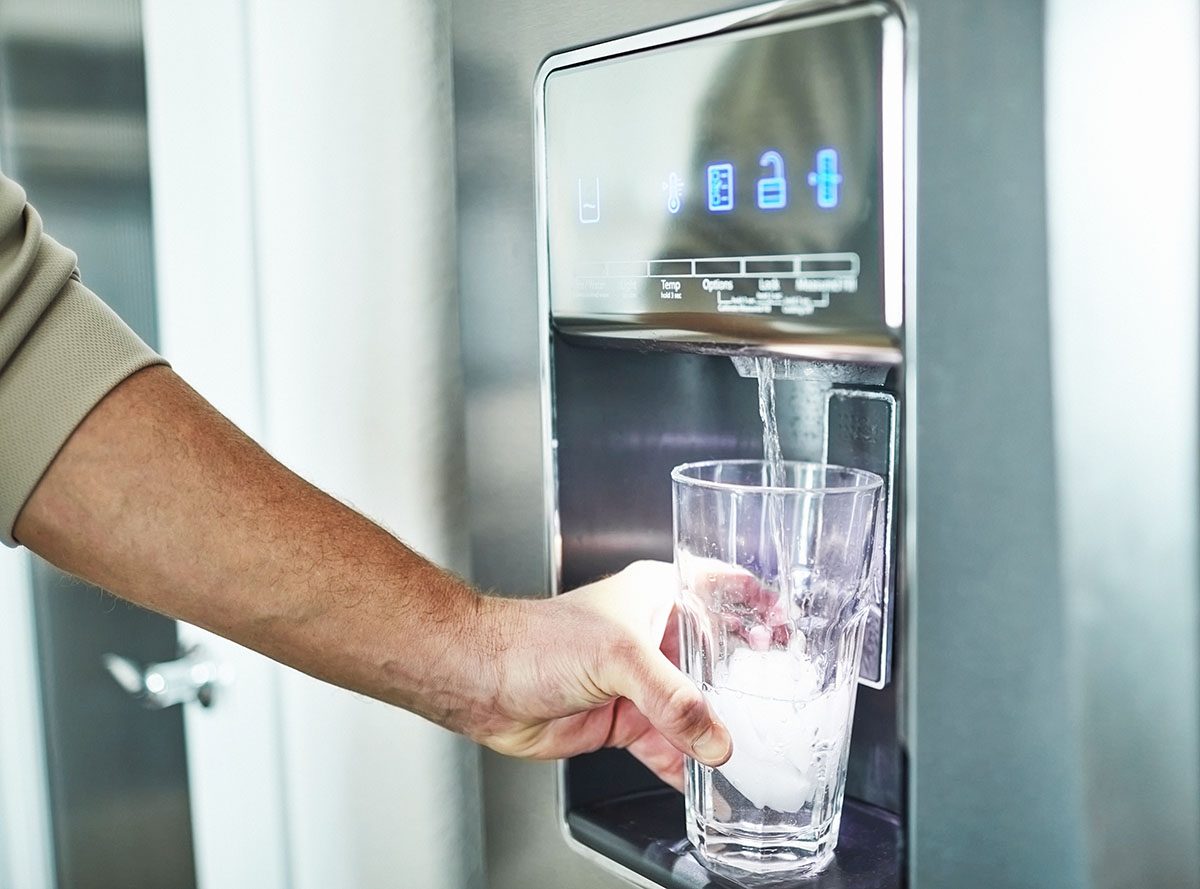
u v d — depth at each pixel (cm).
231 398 91
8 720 109
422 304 77
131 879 105
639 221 54
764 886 55
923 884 47
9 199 61
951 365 44
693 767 58
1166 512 42
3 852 110
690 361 65
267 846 94
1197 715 43
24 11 101
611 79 55
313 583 61
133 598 63
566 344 61
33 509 62
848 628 54
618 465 65
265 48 82
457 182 67
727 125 50
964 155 43
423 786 82
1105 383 42
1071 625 43
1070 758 43
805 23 46
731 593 55
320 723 88
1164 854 44
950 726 45
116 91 95
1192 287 41
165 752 100
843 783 57
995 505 43
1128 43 40
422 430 78
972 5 42
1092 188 41
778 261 48
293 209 83
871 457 56
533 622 61
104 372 61
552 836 67
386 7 76
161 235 94
